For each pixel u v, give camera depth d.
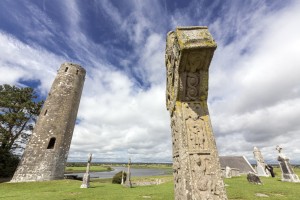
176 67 3.44
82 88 28.08
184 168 3.04
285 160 15.84
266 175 22.33
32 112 29.72
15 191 14.64
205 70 3.34
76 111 26.17
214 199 2.86
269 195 9.34
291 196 9.05
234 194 9.41
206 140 3.23
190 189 2.88
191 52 3.08
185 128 3.27
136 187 15.95
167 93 4.60
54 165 21.33
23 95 28.86
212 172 3.02
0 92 27.11
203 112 3.41
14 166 26.80
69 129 24.25
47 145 21.75
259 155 23.78
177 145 3.52
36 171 20.23
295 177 14.97
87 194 11.77
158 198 9.73
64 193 12.38
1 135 24.50
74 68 27.03
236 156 32.31
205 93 3.45
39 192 13.48
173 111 3.90
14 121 26.11
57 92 24.62
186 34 3.21
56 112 23.58
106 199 9.88
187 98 3.45
